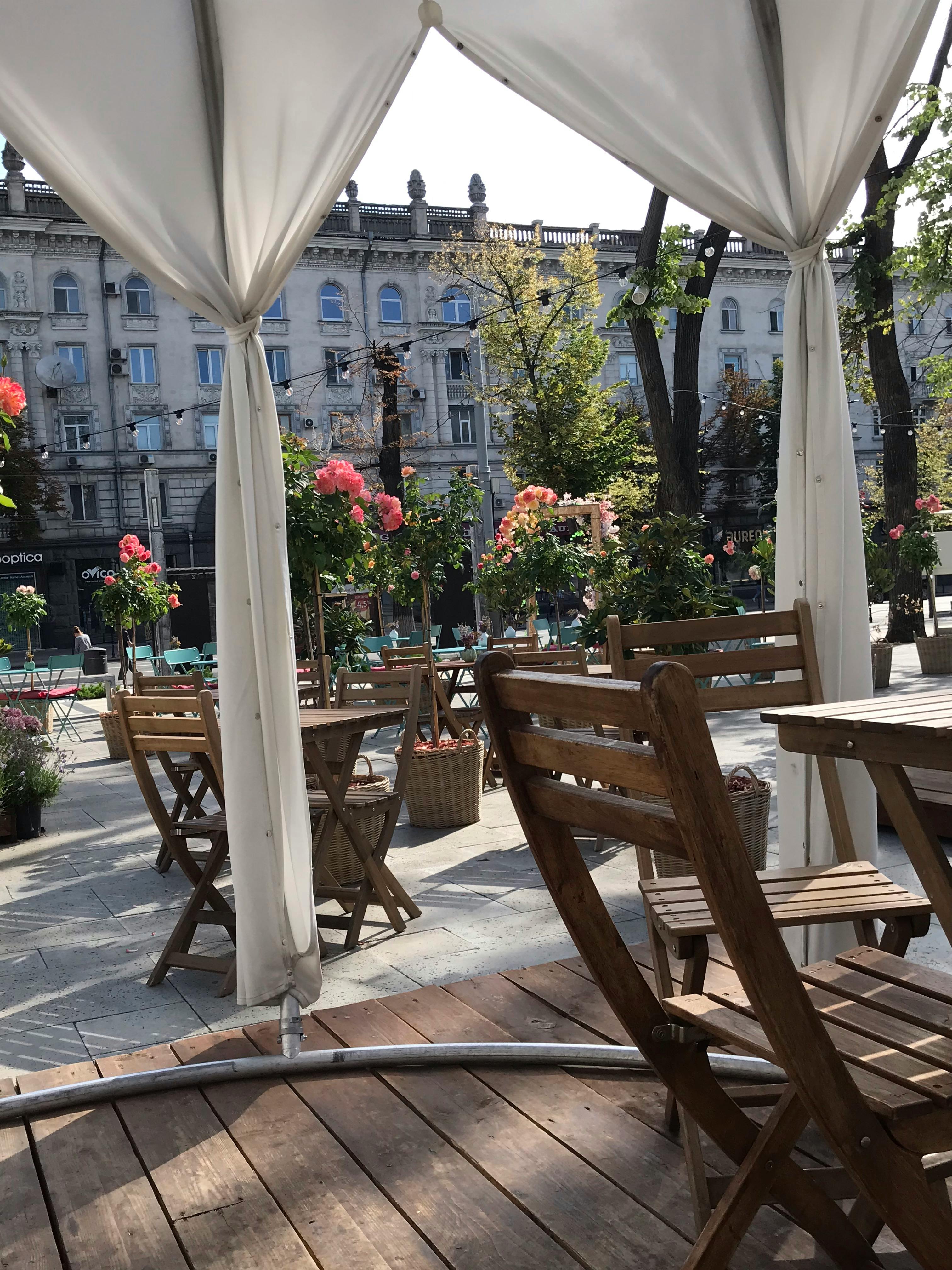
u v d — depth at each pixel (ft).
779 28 11.09
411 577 36.17
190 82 10.34
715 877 4.22
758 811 14.46
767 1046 5.18
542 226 126.52
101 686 63.05
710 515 139.85
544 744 5.21
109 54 9.92
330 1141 8.19
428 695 30.27
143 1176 7.86
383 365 95.50
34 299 116.37
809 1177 6.09
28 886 18.40
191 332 122.42
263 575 11.02
